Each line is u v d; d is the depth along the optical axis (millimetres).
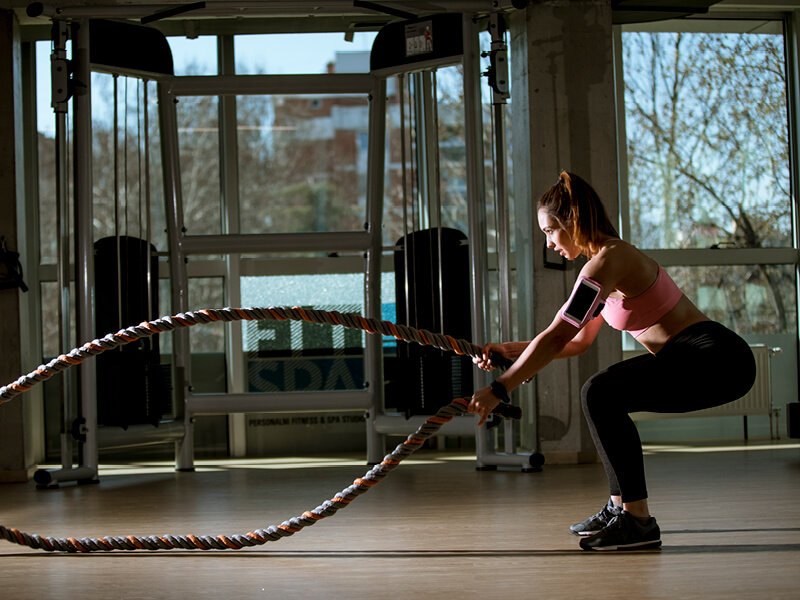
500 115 4594
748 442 5668
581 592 1978
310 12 4746
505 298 4602
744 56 5984
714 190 5941
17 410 4773
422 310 4957
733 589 1979
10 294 4793
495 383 2252
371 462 5055
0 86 4871
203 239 5047
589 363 4859
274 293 5773
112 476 4816
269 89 5027
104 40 4711
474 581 2119
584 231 2439
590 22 4926
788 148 6023
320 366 5758
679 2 4969
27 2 4879
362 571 2273
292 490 3988
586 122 4910
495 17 4660
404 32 4934
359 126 6352
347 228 6293
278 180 6133
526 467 4449
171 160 5031
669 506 3262
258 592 2062
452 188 5871
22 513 3521
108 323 4805
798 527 2758
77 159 4598
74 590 2119
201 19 5676
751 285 5941
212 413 5008
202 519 3219
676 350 2377
